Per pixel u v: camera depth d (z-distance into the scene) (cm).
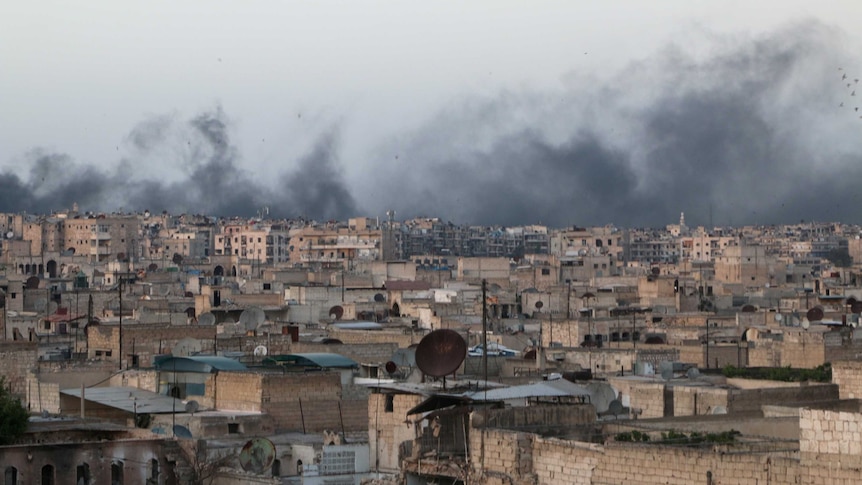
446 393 9719
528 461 8081
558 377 12288
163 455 9794
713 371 12825
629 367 15300
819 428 7244
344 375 12700
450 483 8481
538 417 8600
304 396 11550
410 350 13612
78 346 17512
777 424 8631
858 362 10850
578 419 8694
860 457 7125
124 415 11762
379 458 10194
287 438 10888
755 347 15825
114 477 9669
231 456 10044
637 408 11131
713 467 7381
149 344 15612
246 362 13000
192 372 12288
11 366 13438
